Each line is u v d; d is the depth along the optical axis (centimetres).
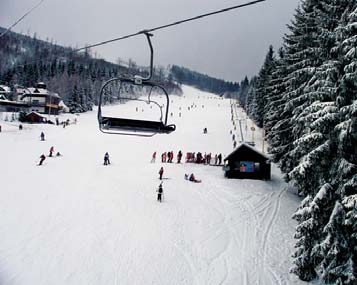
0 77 10856
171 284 1353
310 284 1382
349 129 1259
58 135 5184
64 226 1745
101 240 1636
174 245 1670
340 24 1547
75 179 2681
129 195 2355
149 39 698
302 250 1406
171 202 2281
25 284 1248
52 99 8506
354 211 1190
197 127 6794
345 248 1258
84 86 10112
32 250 1478
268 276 1461
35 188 2331
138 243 1650
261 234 1898
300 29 2567
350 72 1284
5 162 3112
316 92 1498
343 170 1312
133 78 707
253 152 3172
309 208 1342
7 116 6694
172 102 12912
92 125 6906
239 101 14588
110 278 1345
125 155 4003
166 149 4522
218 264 1532
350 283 1185
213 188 2755
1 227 1656
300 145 1470
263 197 2611
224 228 1936
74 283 1287
